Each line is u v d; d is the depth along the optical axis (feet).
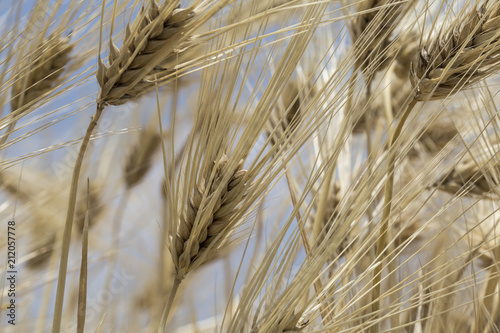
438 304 3.10
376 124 3.45
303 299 2.68
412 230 3.31
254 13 2.56
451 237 3.27
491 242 3.17
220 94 2.55
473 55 2.69
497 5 2.69
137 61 2.53
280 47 2.72
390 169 2.76
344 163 3.30
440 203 3.27
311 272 2.57
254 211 2.64
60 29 2.75
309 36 2.52
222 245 2.67
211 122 2.56
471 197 3.17
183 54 2.60
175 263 2.59
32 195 3.56
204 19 2.53
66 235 2.53
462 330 3.20
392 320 2.93
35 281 3.48
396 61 3.33
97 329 3.28
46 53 2.76
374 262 2.72
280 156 2.59
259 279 2.60
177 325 3.75
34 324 3.50
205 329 3.73
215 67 2.57
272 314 2.59
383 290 3.03
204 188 2.59
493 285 3.15
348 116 2.66
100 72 2.54
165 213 3.66
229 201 2.58
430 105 3.35
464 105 3.34
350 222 2.61
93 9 2.76
